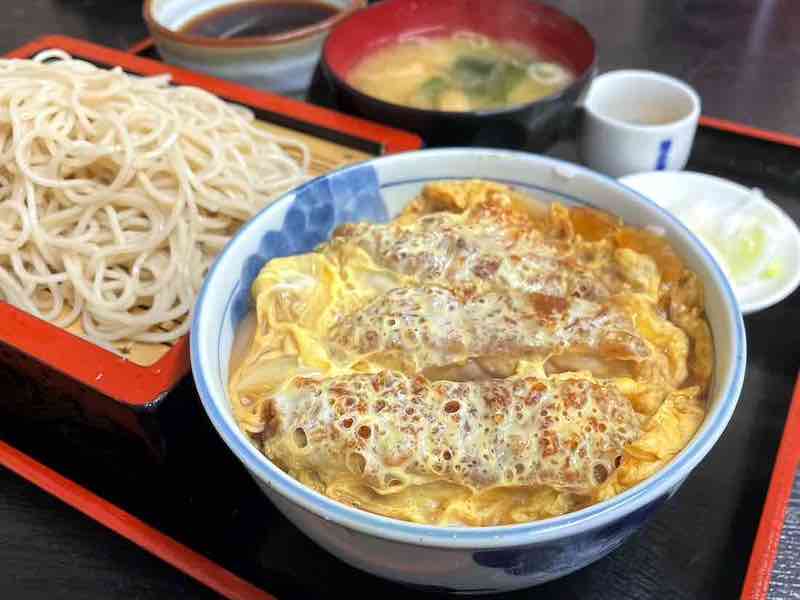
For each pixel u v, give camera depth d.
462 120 0.29
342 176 0.23
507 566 0.15
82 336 0.25
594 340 0.18
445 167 0.24
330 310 0.20
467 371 0.18
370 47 0.38
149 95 0.28
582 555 0.16
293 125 0.31
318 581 0.19
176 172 0.26
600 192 0.22
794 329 0.26
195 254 0.26
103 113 0.27
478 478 0.16
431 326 0.18
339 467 0.16
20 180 0.26
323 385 0.17
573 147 0.35
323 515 0.14
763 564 0.19
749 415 0.23
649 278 0.20
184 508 0.21
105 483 0.22
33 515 0.21
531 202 0.23
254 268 0.21
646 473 0.16
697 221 0.29
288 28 0.40
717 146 0.33
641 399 0.18
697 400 0.18
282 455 0.17
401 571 0.16
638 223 0.22
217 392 0.17
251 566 0.20
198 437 0.21
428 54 0.39
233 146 0.28
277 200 0.22
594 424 0.16
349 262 0.21
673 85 0.33
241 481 0.22
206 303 0.19
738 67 0.43
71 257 0.25
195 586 0.19
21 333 0.21
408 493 0.16
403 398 0.17
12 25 0.48
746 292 0.27
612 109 0.35
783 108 0.39
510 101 0.35
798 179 0.32
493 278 0.20
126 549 0.20
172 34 0.34
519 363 0.18
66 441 0.23
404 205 0.24
